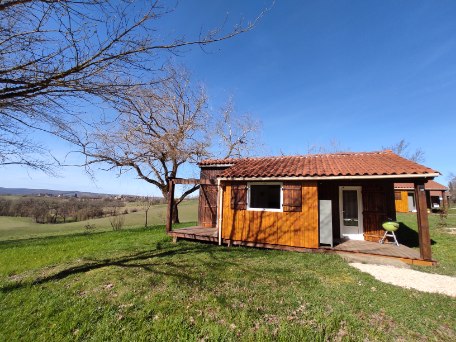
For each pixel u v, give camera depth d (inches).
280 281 213.6
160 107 515.8
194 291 194.2
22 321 160.4
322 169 334.6
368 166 322.0
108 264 276.7
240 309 165.2
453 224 624.1
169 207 421.4
